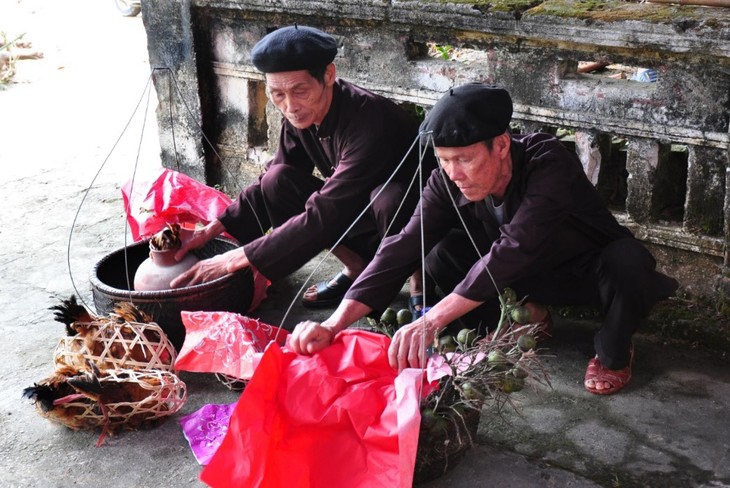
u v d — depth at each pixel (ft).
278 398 7.57
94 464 8.61
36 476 8.47
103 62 25.90
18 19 31.81
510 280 8.16
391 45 11.42
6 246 13.39
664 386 9.47
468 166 7.97
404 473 6.90
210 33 13.07
